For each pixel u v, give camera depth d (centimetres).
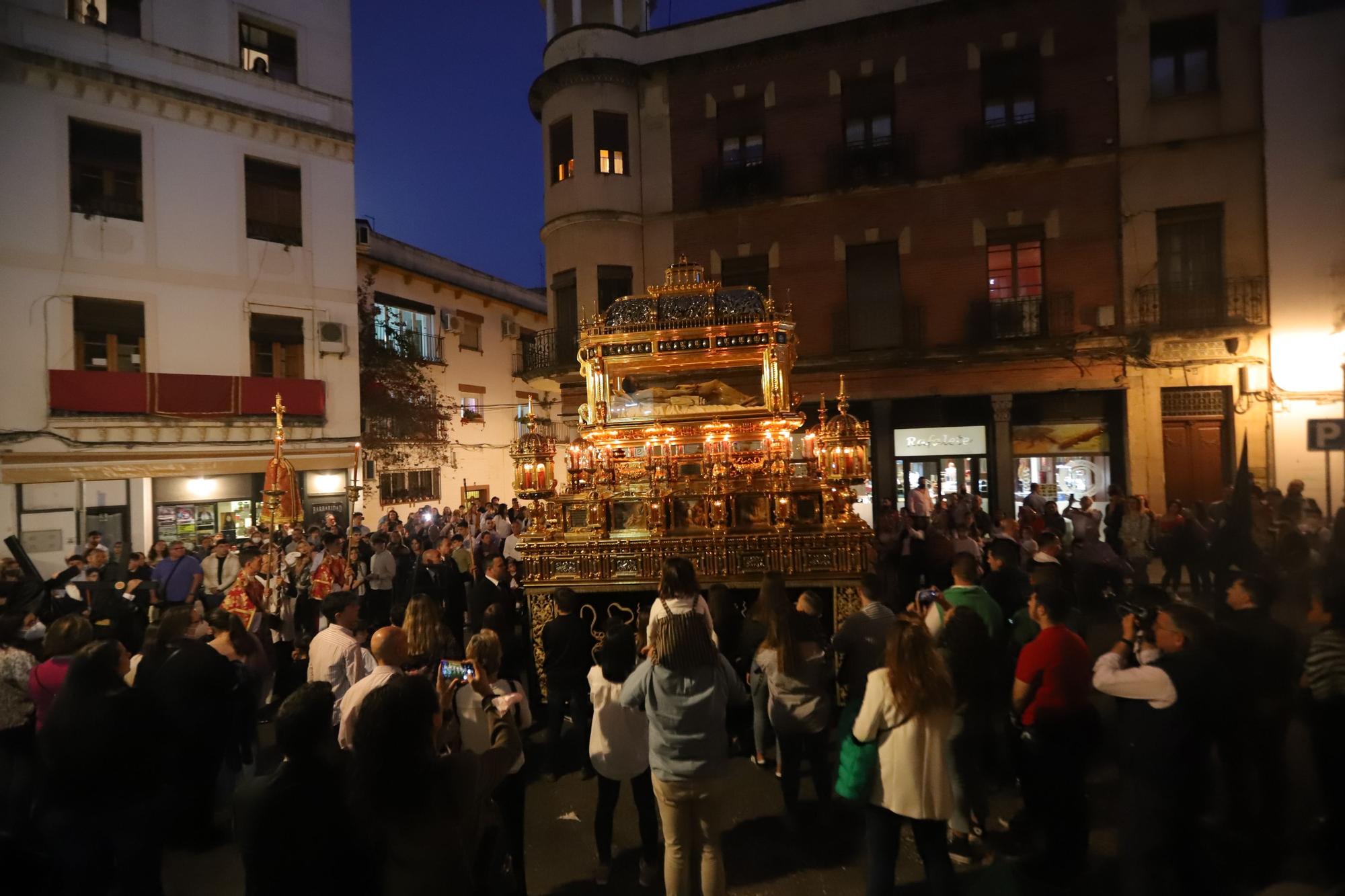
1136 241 1381
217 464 1620
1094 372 1479
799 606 553
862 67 1661
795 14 1700
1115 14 1405
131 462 1515
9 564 930
